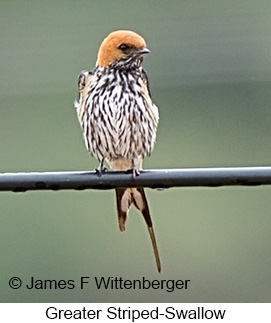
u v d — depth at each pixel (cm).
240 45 1789
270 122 1827
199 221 1772
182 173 1045
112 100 1237
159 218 1778
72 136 1783
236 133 1844
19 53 1798
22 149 1784
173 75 1811
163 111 1831
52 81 1792
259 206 1781
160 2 1792
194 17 1786
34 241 1720
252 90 1816
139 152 1257
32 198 1727
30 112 1792
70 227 1725
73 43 1800
